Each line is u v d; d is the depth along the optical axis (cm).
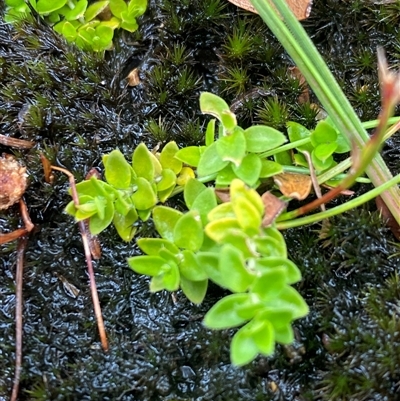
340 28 14
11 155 13
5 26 14
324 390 11
